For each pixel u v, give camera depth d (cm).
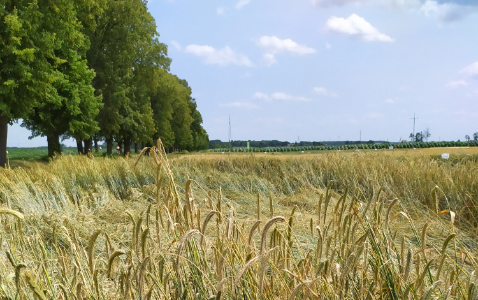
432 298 174
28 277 135
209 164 1188
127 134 3278
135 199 727
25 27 1588
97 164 1035
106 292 229
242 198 755
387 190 704
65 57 2111
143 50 3161
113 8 2766
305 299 146
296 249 290
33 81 1600
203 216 477
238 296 183
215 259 205
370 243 217
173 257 219
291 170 1006
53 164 1094
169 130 4578
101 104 2427
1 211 116
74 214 599
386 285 196
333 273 190
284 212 577
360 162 965
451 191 597
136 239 173
